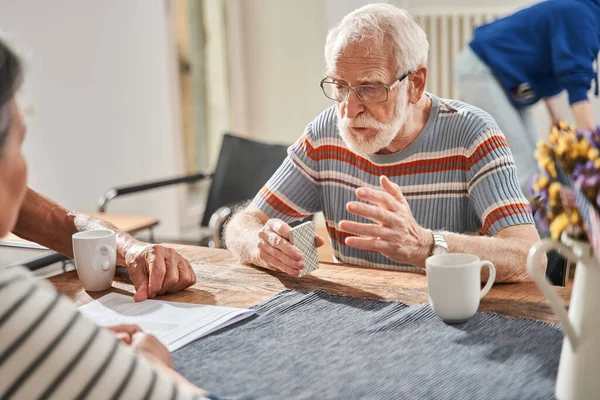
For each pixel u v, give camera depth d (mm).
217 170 2891
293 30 4293
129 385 786
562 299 1342
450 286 1207
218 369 1097
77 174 3332
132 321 1303
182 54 4270
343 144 1894
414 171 1819
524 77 3104
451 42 4523
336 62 1711
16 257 2957
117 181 3553
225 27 4383
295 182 1961
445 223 1826
